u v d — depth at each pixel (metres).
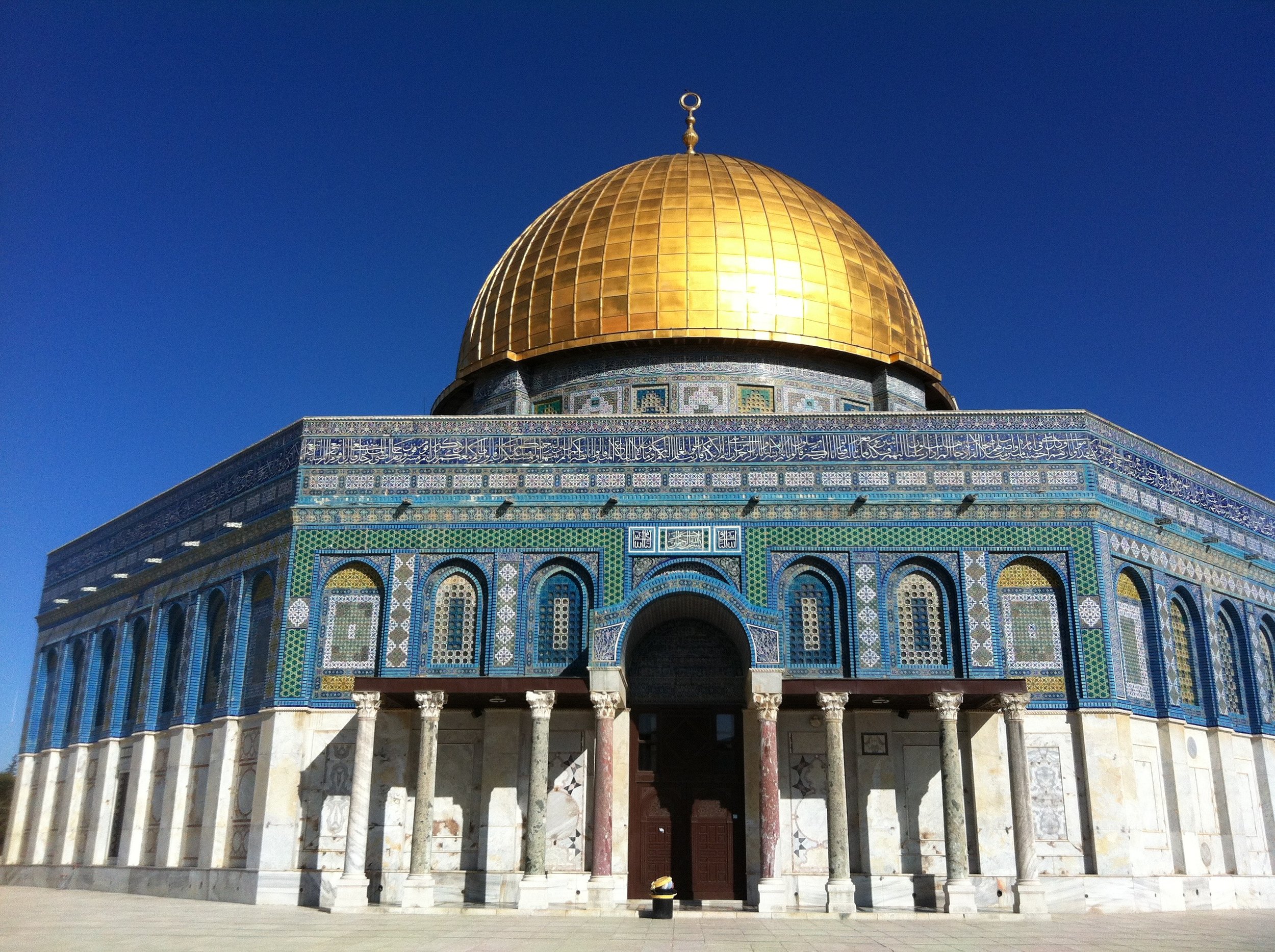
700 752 26.44
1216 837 27.89
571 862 25.41
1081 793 25.03
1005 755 25.48
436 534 27.09
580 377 32.88
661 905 22.03
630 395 32.16
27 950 15.61
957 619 26.17
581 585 26.80
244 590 28.69
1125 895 24.17
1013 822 23.70
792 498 26.92
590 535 26.88
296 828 25.42
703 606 25.66
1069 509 26.64
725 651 26.95
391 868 25.20
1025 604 26.33
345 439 27.89
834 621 26.39
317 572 27.03
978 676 25.69
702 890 25.58
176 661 31.44
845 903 23.06
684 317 31.86
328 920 21.08
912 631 26.30
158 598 32.56
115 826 32.28
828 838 23.62
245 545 29.03
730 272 32.28
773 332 31.86
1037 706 25.61
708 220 33.12
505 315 34.12
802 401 32.34
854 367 33.41
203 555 30.83
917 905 24.64
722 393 31.89
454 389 35.53
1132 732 25.98
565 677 25.80
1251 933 19.50
